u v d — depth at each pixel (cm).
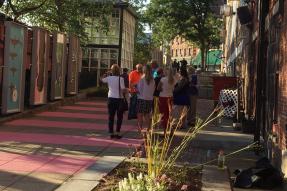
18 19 2622
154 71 1627
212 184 826
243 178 897
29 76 1939
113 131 1368
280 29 1056
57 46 2220
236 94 2088
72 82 2545
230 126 1812
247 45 2142
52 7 2677
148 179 661
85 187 781
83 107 2303
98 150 1155
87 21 3006
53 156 1062
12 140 1256
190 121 1712
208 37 5844
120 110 1360
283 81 987
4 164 961
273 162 1055
